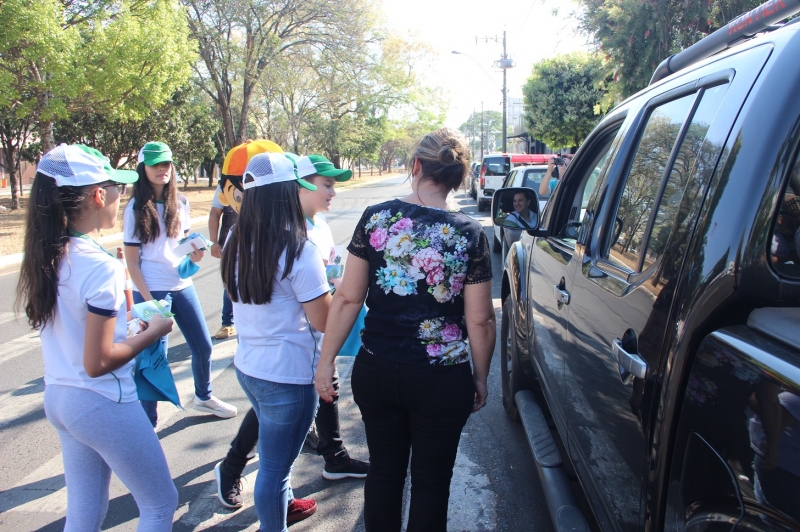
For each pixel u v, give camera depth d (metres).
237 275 2.25
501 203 3.27
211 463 3.50
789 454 0.99
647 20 7.02
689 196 1.52
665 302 1.47
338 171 2.92
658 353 1.46
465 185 2.11
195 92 27.31
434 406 2.01
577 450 2.28
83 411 1.94
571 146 20.44
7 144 20.77
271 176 2.16
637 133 2.27
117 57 13.92
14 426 4.11
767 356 1.10
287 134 37.81
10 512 3.07
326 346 2.15
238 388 4.63
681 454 1.31
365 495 2.22
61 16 13.27
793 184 1.29
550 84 19.53
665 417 1.38
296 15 23.30
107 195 1.96
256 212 2.16
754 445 1.07
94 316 1.87
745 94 1.43
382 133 43.19
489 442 3.74
